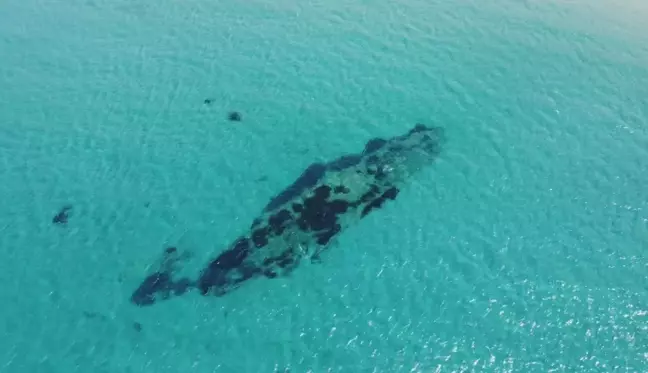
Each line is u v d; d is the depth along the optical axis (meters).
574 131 15.03
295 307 12.40
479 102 15.83
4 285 12.80
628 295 12.31
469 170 14.45
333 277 12.80
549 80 16.11
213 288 12.66
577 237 13.20
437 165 14.56
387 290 12.61
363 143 15.07
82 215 13.91
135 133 15.41
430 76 16.48
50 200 14.20
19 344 11.96
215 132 15.42
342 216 13.68
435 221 13.59
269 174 14.54
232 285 12.69
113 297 12.61
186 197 14.16
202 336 12.05
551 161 14.52
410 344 11.90
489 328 12.03
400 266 12.94
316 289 12.63
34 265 13.12
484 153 14.77
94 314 12.37
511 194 13.99
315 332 12.09
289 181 14.35
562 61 16.48
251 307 12.41
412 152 14.83
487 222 13.55
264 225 13.55
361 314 12.30
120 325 12.20
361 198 13.95
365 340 11.98
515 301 12.35
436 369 11.59
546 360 11.59
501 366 11.58
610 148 14.66
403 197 13.98
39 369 11.60
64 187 14.42
